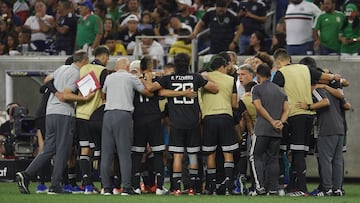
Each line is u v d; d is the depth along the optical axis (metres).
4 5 70.06
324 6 60.19
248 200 39.56
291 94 43.31
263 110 42.34
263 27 63.41
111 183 45.41
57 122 43.66
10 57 58.34
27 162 53.19
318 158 43.78
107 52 44.97
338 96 43.34
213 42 61.59
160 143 43.78
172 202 38.50
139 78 44.06
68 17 64.50
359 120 54.75
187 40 61.00
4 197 41.44
